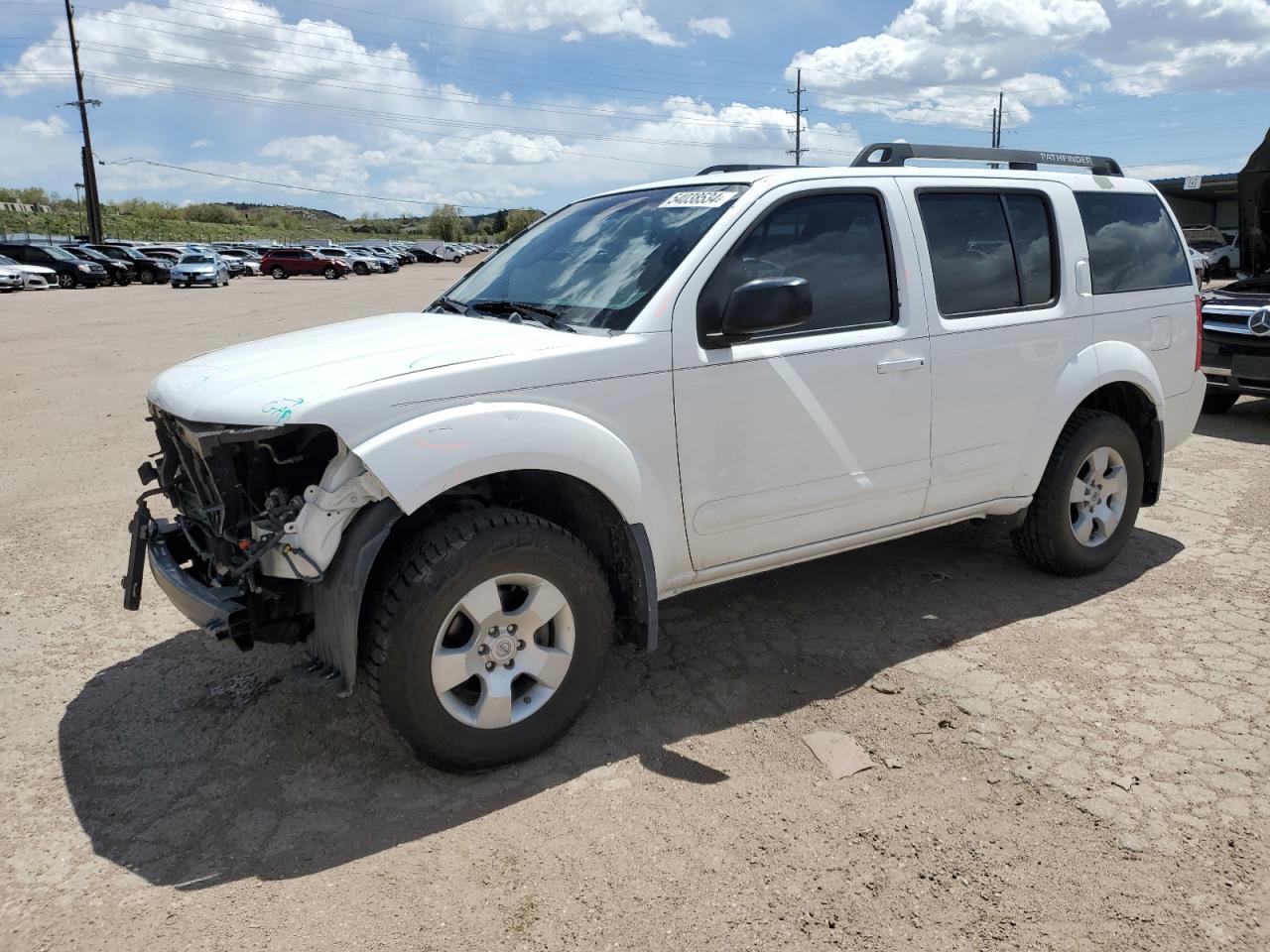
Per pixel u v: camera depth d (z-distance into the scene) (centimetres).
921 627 427
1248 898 254
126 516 598
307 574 283
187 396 307
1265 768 313
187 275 3562
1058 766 316
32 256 3572
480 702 306
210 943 242
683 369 331
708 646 411
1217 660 391
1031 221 439
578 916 251
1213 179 3503
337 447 299
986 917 249
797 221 366
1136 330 474
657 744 334
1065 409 442
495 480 341
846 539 391
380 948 240
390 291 3272
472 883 264
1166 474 687
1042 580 480
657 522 333
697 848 278
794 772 316
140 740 340
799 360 357
